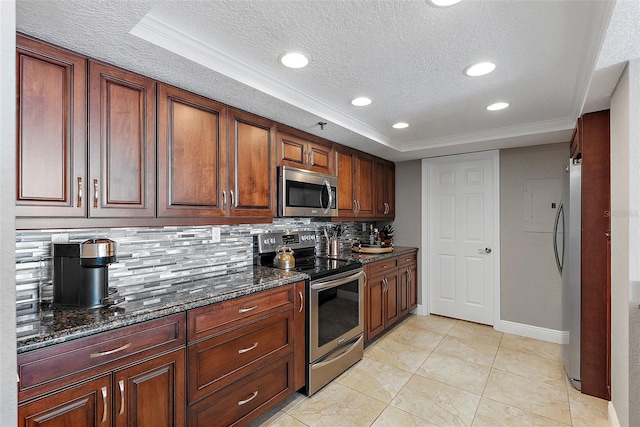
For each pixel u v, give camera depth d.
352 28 1.44
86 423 1.25
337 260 2.97
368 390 2.39
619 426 1.81
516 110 2.52
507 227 3.52
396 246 4.24
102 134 1.49
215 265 2.36
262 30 1.45
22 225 1.27
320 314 2.40
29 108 1.28
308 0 1.24
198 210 1.90
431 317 4.02
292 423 2.02
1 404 0.52
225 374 1.76
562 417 2.06
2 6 0.52
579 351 2.37
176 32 1.42
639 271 1.60
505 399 2.27
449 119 2.75
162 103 1.73
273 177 2.43
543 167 3.30
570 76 1.92
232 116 2.12
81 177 1.42
